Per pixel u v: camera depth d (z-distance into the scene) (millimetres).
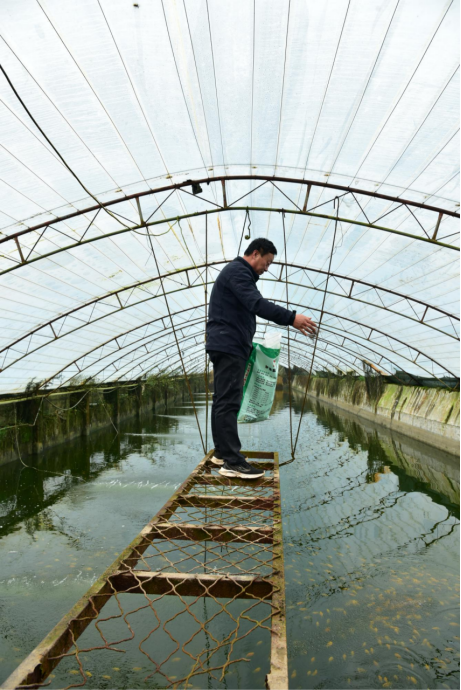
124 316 14977
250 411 3859
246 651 5160
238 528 2396
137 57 5438
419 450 17734
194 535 2398
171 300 15250
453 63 5305
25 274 9484
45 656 1329
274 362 3893
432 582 7176
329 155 7363
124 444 18969
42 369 15695
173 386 37125
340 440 19547
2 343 12164
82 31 4996
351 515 10125
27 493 12031
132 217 9102
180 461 15469
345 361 28312
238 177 8172
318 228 10352
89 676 4730
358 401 28438
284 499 11133
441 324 13750
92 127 6375
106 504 11000
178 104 6254
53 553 8219
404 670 5105
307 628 5926
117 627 5715
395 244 10008
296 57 5574
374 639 5672
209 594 1832
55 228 8469
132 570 1924
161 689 4520
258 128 6852
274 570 1914
